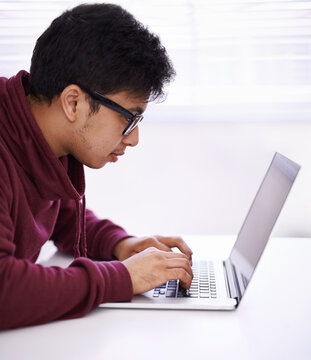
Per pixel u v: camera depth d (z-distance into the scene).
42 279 0.85
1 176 0.94
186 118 1.71
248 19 1.60
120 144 1.03
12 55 1.66
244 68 1.65
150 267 0.96
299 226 1.69
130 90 0.94
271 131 1.68
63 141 1.02
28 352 0.76
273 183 1.04
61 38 0.94
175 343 0.79
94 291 0.88
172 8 1.61
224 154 1.71
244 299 0.96
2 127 0.99
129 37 0.93
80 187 1.18
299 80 1.64
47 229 1.16
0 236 0.87
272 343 0.79
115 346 0.78
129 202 1.77
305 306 0.93
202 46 1.64
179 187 1.75
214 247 1.31
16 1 1.61
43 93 0.98
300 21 1.59
